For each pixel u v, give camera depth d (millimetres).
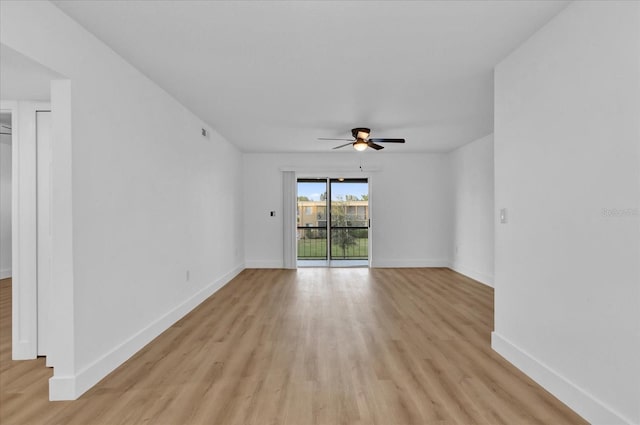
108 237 2506
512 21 2188
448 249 7094
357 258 7895
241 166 6816
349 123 4672
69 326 2127
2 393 2193
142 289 2979
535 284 2342
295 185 7031
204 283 4582
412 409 1998
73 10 2053
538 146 2311
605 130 1777
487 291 5008
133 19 2152
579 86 1946
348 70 2939
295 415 1944
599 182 1814
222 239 5430
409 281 5727
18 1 1768
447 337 3164
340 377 2391
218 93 3492
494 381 2328
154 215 3199
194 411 1985
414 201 7094
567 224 2041
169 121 3525
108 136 2514
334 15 2109
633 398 1626
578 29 1947
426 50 2578
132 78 2832
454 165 6730
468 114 4246
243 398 2121
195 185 4258
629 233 1646
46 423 1876
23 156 2715
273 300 4516
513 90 2598
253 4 1991
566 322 2051
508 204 2666
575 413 1947
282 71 2953
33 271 2727
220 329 3396
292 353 2807
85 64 2264
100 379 2357
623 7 1667
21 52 1786
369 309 4094
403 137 5582
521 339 2504
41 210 2736
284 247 7016
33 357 2725
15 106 2695
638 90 1599
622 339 1683
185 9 2045
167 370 2504
